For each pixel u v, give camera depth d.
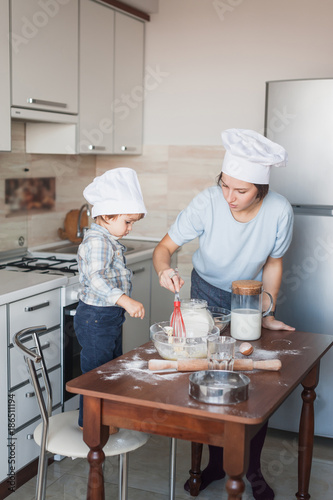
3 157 3.13
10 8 2.61
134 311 1.92
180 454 2.79
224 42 3.63
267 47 3.53
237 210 2.08
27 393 2.46
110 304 2.10
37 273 2.71
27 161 3.31
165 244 2.32
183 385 1.56
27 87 2.76
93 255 2.04
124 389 1.52
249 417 1.36
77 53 3.12
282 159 2.01
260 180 2.00
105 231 2.11
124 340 3.25
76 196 3.81
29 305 2.44
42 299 2.53
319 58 3.43
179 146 3.82
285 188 2.83
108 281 2.08
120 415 1.53
